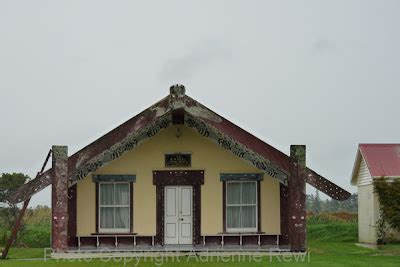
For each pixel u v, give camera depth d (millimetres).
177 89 25094
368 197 37062
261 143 27109
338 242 37781
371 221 36312
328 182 25547
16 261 23031
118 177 25875
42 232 38750
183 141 26141
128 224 25938
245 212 26172
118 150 25500
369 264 22000
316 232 41844
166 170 26062
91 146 25703
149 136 25969
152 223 25969
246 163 26125
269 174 24984
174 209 26109
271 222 26000
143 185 26031
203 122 25156
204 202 26062
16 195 24328
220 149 26188
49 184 24453
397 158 37250
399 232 35188
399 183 35312
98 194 25859
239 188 26250
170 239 26000
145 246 25672
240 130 27125
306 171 25547
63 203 23938
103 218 25906
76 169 24516
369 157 37250
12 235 25250
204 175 26094
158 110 25531
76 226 25641
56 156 24016
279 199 26031
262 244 25828
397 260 23391
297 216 24406
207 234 25953
